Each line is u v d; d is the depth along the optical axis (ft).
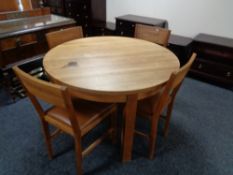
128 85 3.91
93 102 4.69
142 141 5.75
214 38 8.68
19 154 5.25
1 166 4.92
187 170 4.97
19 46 6.61
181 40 9.18
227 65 8.05
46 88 3.29
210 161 5.22
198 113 6.96
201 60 8.48
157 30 6.72
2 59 6.32
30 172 4.81
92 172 4.83
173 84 3.94
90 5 11.41
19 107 6.97
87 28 12.18
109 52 5.34
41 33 7.03
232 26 8.61
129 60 4.93
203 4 8.93
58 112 4.33
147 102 4.81
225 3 8.41
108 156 5.26
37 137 5.78
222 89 8.42
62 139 5.70
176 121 6.56
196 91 8.23
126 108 4.20
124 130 4.62
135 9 11.11
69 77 4.11
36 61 7.41
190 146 5.65
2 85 7.91
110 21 12.63
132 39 6.35
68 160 5.12
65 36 6.44
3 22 6.84
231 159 5.30
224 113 7.00
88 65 4.62
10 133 5.88
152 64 4.75
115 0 11.73
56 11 11.85
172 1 9.67
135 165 5.05
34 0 8.80
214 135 6.06
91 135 5.90
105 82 3.98
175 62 4.87
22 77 3.55
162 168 5.00
